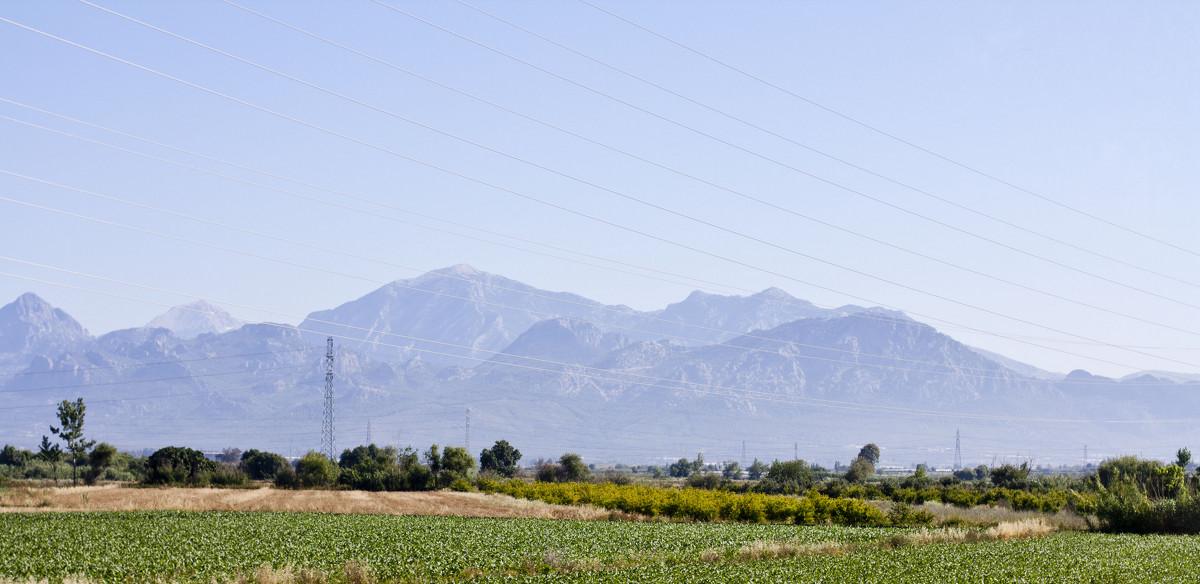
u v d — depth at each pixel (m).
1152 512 73.06
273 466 198.38
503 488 142.25
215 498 104.38
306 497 111.38
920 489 141.75
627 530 66.44
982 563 47.12
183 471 146.62
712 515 85.44
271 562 45.19
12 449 189.62
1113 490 77.44
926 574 42.94
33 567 43.03
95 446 154.62
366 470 159.50
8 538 55.72
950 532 63.12
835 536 63.47
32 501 90.94
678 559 49.94
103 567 43.06
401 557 47.31
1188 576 43.50
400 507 96.31
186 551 49.22
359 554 48.66
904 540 58.12
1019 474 165.00
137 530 62.03
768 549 51.56
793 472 182.25
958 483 166.50
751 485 164.00
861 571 43.91
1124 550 54.19
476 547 52.47
